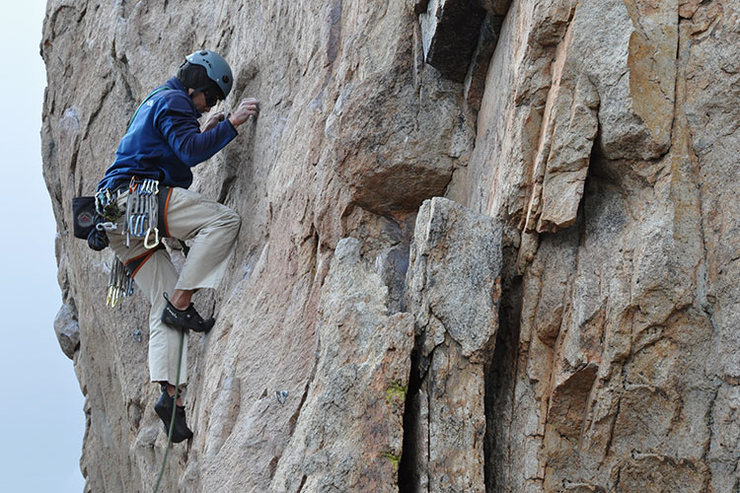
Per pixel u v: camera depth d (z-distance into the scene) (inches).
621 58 129.3
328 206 175.6
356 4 189.5
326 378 138.5
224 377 187.5
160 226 194.5
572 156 132.3
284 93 207.5
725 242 124.3
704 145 127.0
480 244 139.0
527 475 134.6
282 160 197.8
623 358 128.1
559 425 134.6
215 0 254.5
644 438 129.2
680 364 125.6
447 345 135.5
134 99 274.4
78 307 295.9
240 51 228.8
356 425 133.3
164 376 195.6
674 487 127.6
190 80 201.5
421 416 132.5
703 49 128.3
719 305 124.1
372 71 177.3
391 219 172.4
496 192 144.9
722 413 123.4
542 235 138.3
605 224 133.6
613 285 129.5
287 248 187.3
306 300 175.5
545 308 136.5
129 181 193.3
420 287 138.6
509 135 141.2
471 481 128.8
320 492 130.0
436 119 170.4
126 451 275.3
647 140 128.0
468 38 162.6
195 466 188.7
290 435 162.9
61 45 306.7
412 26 175.6
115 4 280.7
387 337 136.2
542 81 137.8
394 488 127.6
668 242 125.7
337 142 173.0
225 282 209.3
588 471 133.0
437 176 168.7
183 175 199.9
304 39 203.5
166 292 199.6
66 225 305.9
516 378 138.9
